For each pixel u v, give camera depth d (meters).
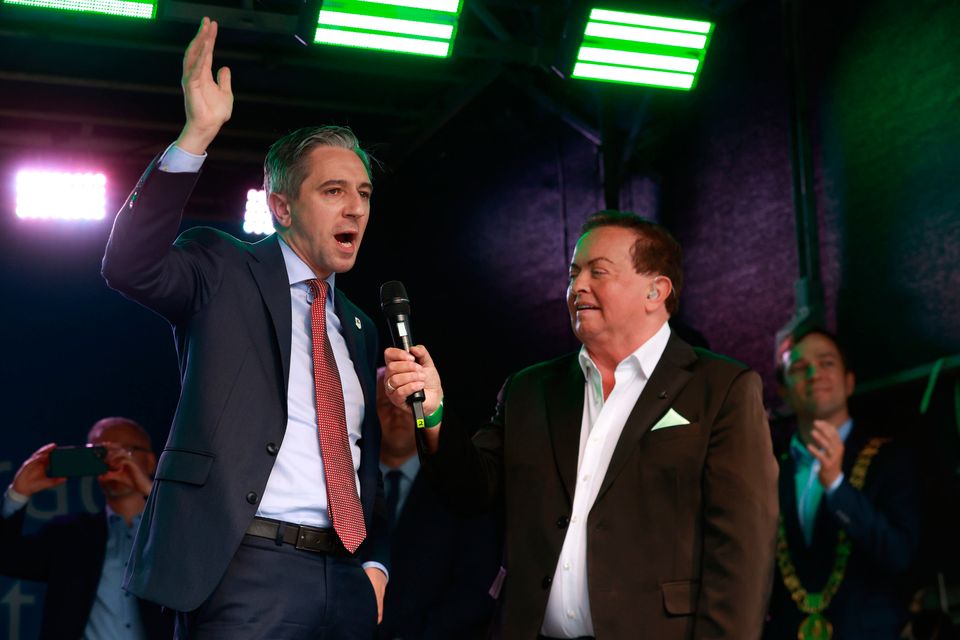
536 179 6.86
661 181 6.47
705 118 6.18
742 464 2.49
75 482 6.39
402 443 4.14
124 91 6.66
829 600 3.79
